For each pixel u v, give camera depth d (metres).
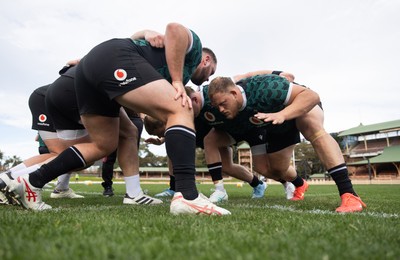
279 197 5.88
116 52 2.49
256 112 3.36
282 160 4.66
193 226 1.77
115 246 1.21
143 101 2.44
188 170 2.38
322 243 1.34
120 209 2.88
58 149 4.11
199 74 3.71
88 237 1.39
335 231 1.70
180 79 2.62
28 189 2.71
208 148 4.57
